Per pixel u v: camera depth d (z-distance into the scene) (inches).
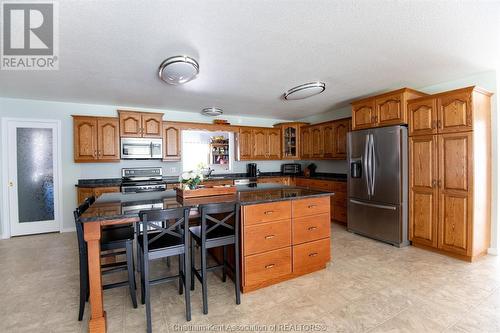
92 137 165.3
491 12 69.9
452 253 118.6
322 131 204.8
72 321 74.7
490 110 120.2
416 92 134.4
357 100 161.0
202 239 77.5
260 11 68.2
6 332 69.7
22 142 159.2
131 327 71.6
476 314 75.2
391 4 66.1
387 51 94.7
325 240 107.6
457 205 115.1
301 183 221.1
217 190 104.0
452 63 107.5
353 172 154.5
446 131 117.9
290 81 128.1
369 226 146.8
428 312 76.5
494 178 120.5
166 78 104.6
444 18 72.9
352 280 97.4
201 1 63.4
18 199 159.5
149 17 70.2
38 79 119.2
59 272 107.2
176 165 203.0
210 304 82.4
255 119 237.1
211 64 105.2
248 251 89.0
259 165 244.5
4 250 133.6
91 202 90.2
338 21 73.9
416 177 130.0
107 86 131.7
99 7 65.4
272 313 77.2
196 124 198.7
